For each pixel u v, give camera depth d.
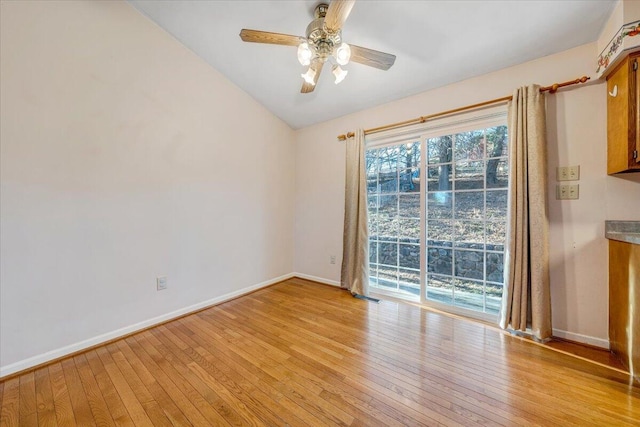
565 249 2.03
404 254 2.98
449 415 1.35
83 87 2.00
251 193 3.29
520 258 2.10
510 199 2.13
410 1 1.85
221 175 2.96
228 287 3.04
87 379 1.67
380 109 3.06
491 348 1.96
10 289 1.72
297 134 3.91
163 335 2.22
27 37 1.76
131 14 2.23
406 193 2.96
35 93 1.79
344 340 2.11
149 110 2.37
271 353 1.93
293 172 3.92
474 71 2.36
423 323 2.39
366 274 3.08
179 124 2.58
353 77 2.69
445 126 2.63
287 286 3.52
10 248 1.72
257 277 3.38
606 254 1.90
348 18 2.04
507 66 2.24
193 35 2.47
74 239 1.97
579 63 1.96
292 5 2.05
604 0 1.64
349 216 3.26
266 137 3.47
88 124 2.03
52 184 1.87
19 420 1.35
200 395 1.52
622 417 1.32
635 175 1.80
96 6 2.05
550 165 2.07
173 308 2.55
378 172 3.20
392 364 1.78
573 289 2.01
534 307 2.04
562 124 2.03
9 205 1.71
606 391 1.50
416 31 2.08
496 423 1.30
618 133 1.74
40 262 1.83
